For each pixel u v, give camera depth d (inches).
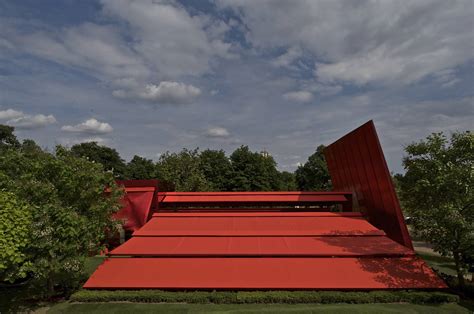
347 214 732.7
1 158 559.5
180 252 546.6
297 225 672.4
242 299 439.8
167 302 447.8
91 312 418.9
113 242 726.5
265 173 2156.7
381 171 654.5
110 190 572.4
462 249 453.7
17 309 443.8
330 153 973.2
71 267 448.1
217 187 2148.1
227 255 541.6
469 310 414.6
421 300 440.5
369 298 441.1
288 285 467.5
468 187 441.7
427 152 487.8
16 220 395.9
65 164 485.7
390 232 659.4
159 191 832.3
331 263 518.0
